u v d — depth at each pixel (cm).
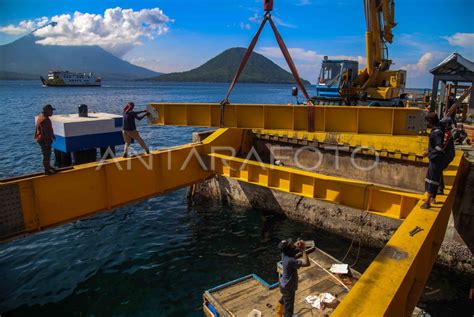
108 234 1390
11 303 963
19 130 3622
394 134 981
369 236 1288
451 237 1117
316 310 757
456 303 990
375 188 1035
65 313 927
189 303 974
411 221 646
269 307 782
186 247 1288
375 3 1989
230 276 1105
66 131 2055
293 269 648
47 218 1028
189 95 11819
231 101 8912
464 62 1623
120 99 8950
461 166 1041
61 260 1190
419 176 1335
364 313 385
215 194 1777
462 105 2016
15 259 1193
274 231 1421
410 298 559
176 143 3164
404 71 2280
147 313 932
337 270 891
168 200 1772
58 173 1042
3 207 930
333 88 2202
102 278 1088
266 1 1018
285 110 1137
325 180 1127
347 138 1538
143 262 1184
